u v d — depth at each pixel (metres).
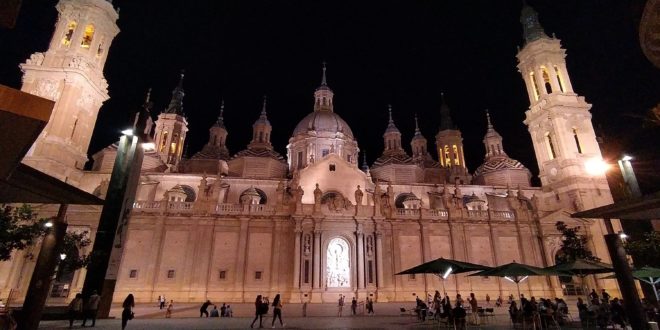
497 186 65.31
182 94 78.25
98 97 56.56
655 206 13.60
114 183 26.47
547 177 64.31
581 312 24.80
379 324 26.31
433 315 29.00
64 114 50.19
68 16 55.38
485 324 26.59
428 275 49.75
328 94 80.81
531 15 73.75
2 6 6.46
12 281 40.41
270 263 47.47
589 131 63.44
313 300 44.91
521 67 73.19
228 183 58.12
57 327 20.86
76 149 51.72
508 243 53.53
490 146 78.88
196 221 47.97
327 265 47.84
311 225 48.44
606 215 15.29
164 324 25.12
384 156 76.69
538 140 67.50
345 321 28.48
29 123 5.03
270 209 50.16
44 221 18.89
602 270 25.16
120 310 35.06
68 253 25.70
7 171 6.70
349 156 72.56
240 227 48.62
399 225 51.75
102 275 24.72
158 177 56.56
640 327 15.36
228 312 33.22
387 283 48.28
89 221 45.91
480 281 50.72
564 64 68.81
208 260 46.38
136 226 46.56
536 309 23.03
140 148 28.61
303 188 55.25
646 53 9.94
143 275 44.81
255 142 74.31
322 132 71.50
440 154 84.38
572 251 43.41
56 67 51.56
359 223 49.28
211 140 74.50
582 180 59.09
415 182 68.12
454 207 54.19
